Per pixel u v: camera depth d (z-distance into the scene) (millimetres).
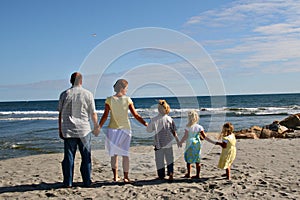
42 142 13414
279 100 67062
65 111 4816
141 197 4457
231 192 4578
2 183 5531
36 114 39625
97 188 4941
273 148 8922
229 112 34188
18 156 10195
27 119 30547
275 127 15258
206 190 4723
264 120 24531
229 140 5324
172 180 5395
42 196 4598
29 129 19594
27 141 13805
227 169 5367
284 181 5145
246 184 4984
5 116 35844
